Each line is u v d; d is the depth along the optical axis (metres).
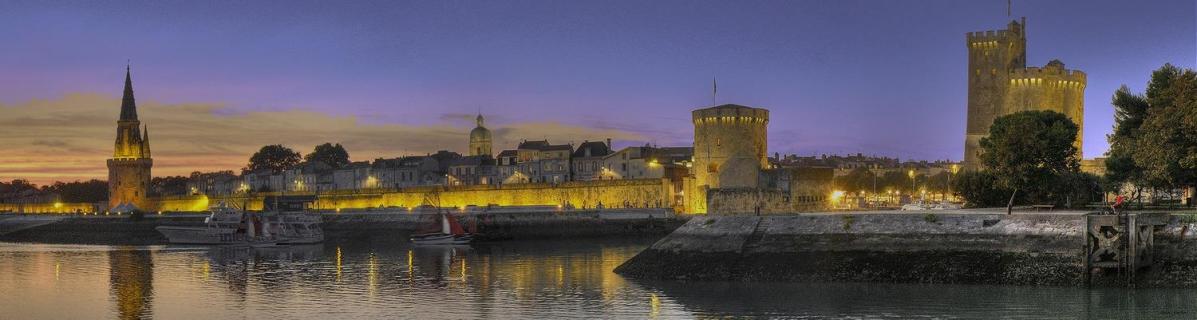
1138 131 100.62
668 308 70.31
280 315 72.81
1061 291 70.50
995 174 109.56
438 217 168.12
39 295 86.06
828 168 198.62
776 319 65.50
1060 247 72.75
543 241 153.62
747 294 74.50
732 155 187.12
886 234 79.31
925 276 76.12
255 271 105.31
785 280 79.69
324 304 77.50
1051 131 109.25
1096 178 114.44
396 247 143.12
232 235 162.00
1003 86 181.62
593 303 73.62
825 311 67.19
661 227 171.62
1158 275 70.50
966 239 76.62
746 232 84.19
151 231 191.38
